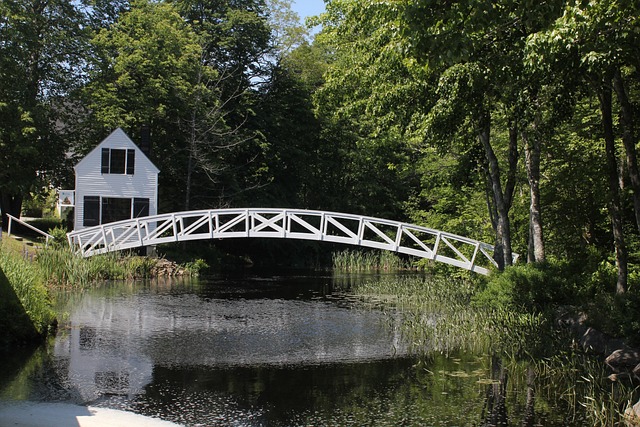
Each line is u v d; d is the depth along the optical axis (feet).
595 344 40.24
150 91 100.73
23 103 91.45
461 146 62.69
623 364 36.42
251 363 37.99
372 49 56.90
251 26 116.88
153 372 35.22
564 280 49.49
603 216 60.70
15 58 90.79
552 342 42.39
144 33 103.60
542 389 33.14
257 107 120.26
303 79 127.24
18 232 92.79
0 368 34.65
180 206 113.19
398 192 135.74
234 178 113.80
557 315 46.93
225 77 113.91
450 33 28.07
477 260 76.48
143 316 52.44
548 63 35.12
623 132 41.73
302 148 128.77
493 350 42.11
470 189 80.38
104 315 52.31
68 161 104.73
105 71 102.12
